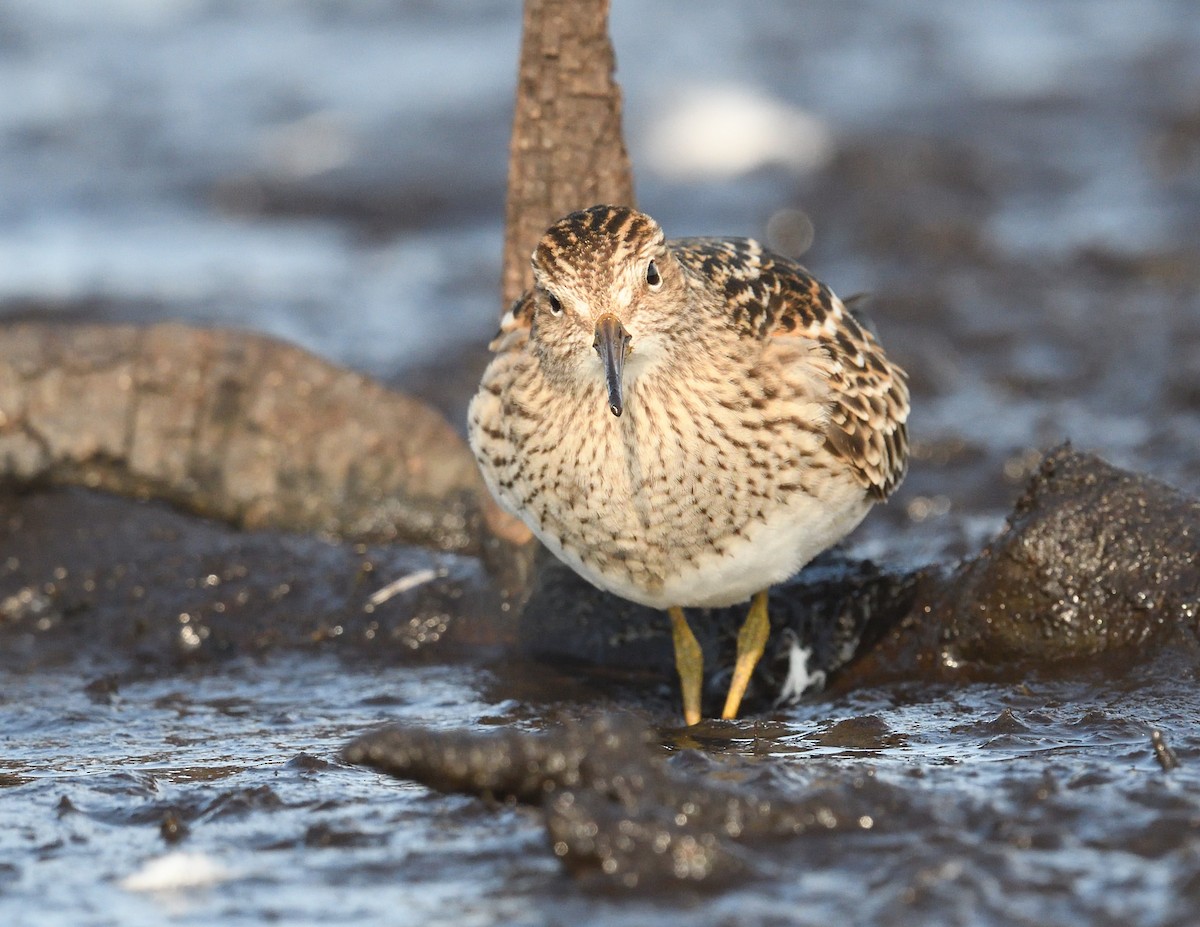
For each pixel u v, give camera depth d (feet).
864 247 85.15
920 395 63.36
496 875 25.32
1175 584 35.83
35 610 43.80
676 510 34.32
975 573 37.78
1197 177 95.40
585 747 26.66
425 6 145.18
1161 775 28.04
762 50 126.72
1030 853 24.91
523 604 41.73
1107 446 55.72
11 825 28.68
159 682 40.52
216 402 46.68
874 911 23.27
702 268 35.17
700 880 24.44
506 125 110.73
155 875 26.12
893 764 29.71
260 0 150.00
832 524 36.29
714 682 39.52
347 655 42.09
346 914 24.41
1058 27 132.57
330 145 108.88
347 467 46.57
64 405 45.93
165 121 116.16
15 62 132.16
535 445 34.71
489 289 82.02
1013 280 78.13
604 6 39.63
